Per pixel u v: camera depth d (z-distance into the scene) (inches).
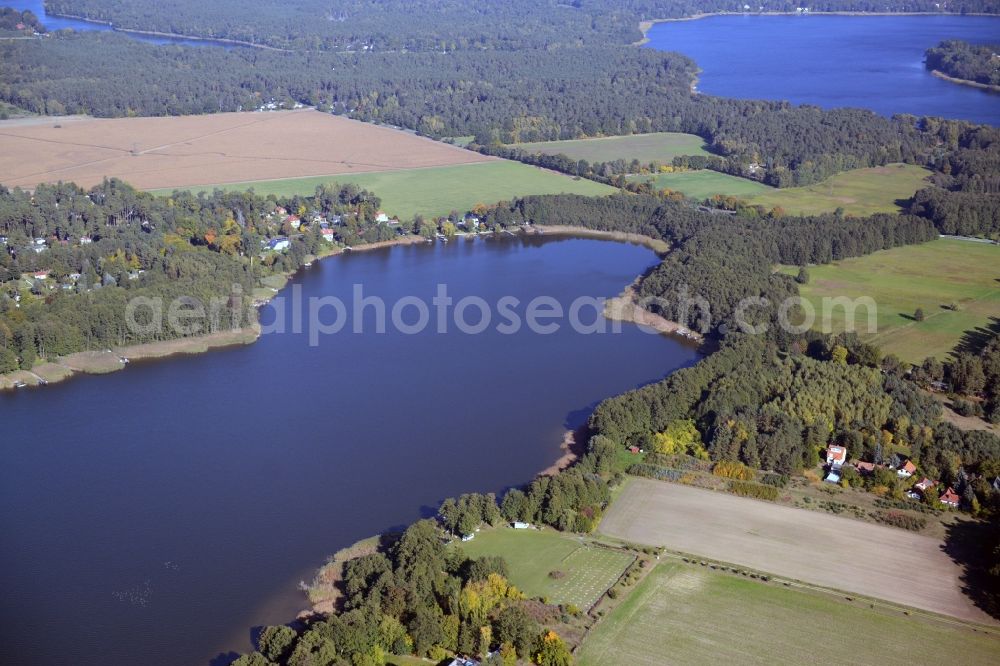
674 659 7524.6
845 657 7573.8
